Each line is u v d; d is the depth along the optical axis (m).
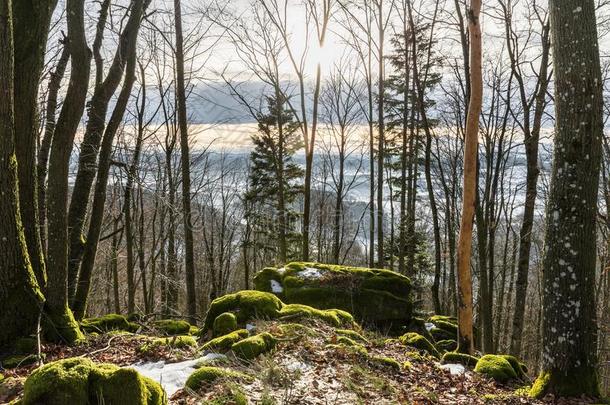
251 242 28.61
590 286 6.51
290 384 5.63
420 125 23.42
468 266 9.73
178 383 5.71
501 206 20.81
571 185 6.45
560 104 6.53
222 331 8.12
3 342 6.95
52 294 7.69
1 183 6.84
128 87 9.71
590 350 6.52
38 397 3.71
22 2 7.32
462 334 9.80
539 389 6.69
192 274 13.29
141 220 19.70
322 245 33.53
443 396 6.59
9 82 6.61
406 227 22.33
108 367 4.17
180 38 12.91
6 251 6.99
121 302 28.94
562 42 6.46
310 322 8.78
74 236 10.17
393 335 11.30
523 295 14.11
